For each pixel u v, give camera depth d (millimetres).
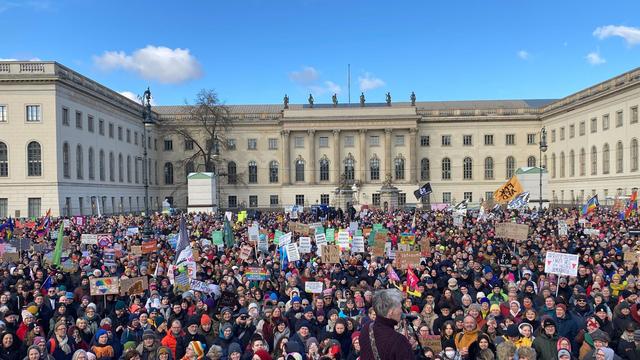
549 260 20859
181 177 122188
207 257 28266
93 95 86438
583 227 43281
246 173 122625
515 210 55750
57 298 19391
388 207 98438
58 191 75125
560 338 12719
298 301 17703
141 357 13656
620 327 15055
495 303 17516
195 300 18750
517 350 11352
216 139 111812
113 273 24469
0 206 75250
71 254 28953
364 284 20516
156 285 21344
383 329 7168
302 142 119875
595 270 22609
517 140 121438
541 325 13477
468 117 121062
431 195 121250
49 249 33281
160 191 122438
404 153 119688
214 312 17766
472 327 13484
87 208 84062
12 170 75188
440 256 27328
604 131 92875
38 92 75062
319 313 16906
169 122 120562
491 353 12641
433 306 16984
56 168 75125
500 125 121562
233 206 122438
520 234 31609
